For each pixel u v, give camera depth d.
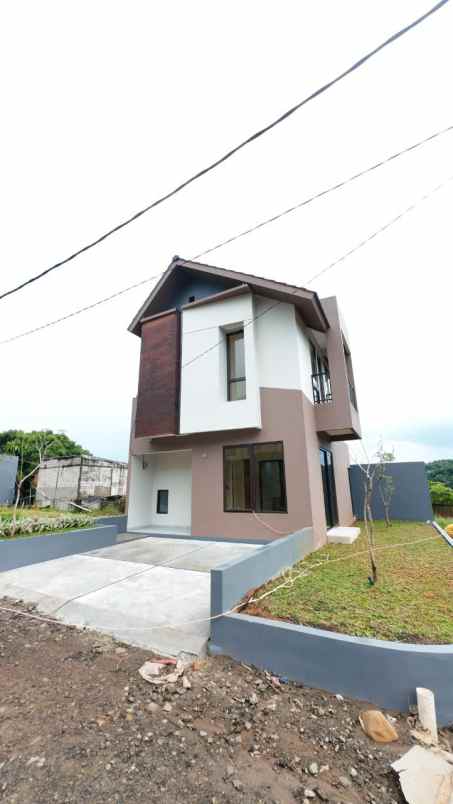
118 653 3.32
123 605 4.29
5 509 12.51
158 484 10.94
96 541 7.50
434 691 2.40
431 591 4.14
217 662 3.08
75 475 17.33
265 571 4.47
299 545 6.01
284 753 2.10
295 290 7.96
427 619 3.29
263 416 8.12
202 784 1.87
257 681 2.81
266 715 2.43
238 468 8.23
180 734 2.24
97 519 8.90
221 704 2.54
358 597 3.94
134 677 2.90
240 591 3.74
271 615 3.39
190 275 10.27
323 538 7.84
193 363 9.11
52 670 3.03
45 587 5.06
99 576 5.48
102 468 18.50
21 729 2.29
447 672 2.42
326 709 2.49
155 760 2.03
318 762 2.03
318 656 2.76
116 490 19.25
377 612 3.47
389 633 2.98
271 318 8.65
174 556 6.68
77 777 1.90
